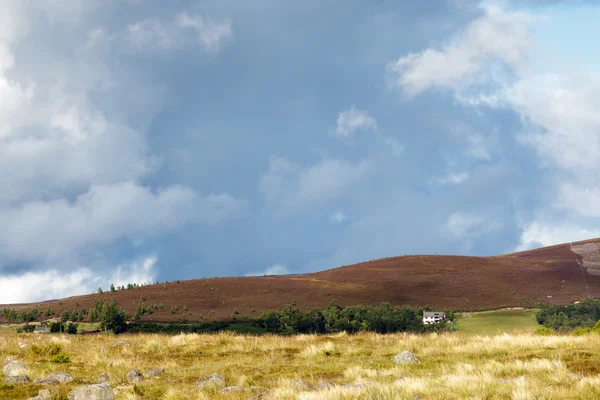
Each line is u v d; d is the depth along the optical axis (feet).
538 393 37.35
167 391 47.80
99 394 44.16
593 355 54.90
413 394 40.57
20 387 49.52
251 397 44.19
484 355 62.54
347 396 39.96
